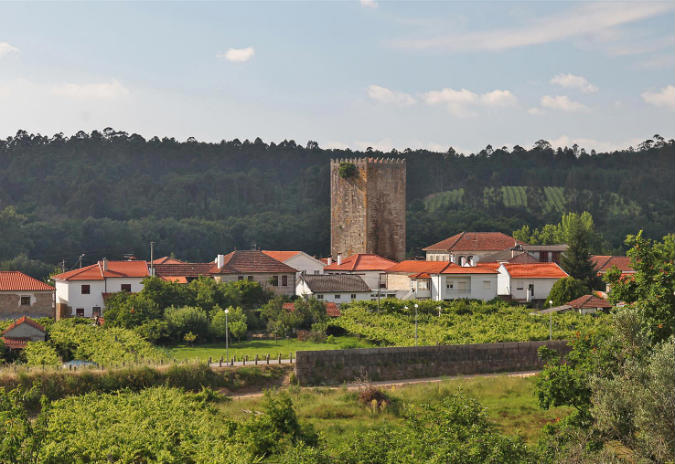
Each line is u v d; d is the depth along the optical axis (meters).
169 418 38.16
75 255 157.62
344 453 28.28
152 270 85.25
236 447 33.00
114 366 49.75
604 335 32.97
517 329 66.38
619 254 174.62
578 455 26.44
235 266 89.25
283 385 52.81
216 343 66.25
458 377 55.06
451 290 84.25
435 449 26.03
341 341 67.25
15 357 56.22
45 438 30.31
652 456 26.17
